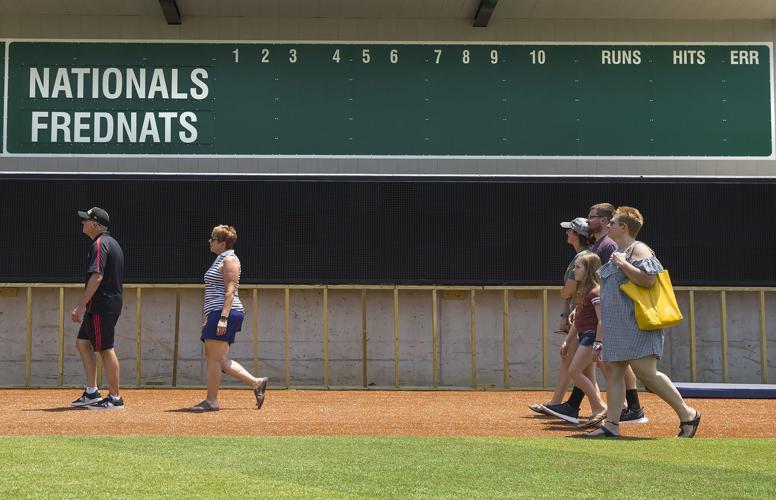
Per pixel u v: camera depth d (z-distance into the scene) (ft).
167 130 97.14
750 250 93.66
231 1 95.66
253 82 97.66
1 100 97.30
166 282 91.15
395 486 33.37
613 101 98.22
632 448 45.01
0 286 92.12
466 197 92.84
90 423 58.23
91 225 66.44
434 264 92.27
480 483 34.14
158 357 93.91
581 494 31.96
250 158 97.04
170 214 91.66
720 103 98.78
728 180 93.97
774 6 97.35
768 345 95.96
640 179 93.56
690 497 31.50
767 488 33.27
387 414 67.05
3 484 33.14
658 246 93.25
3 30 97.81
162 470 36.76
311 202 92.38
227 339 67.41
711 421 63.41
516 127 97.76
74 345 93.86
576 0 95.71
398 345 94.27
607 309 50.90
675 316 49.96
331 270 92.02
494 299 95.61
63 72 97.60
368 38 98.02
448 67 98.12
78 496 30.86
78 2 96.27
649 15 98.43
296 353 94.43
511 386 94.89
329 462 39.42
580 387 58.34
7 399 77.82
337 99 97.66
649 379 51.21
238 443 46.19
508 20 98.53
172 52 97.81
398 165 97.14
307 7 96.78
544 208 93.04
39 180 91.45
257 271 91.81
